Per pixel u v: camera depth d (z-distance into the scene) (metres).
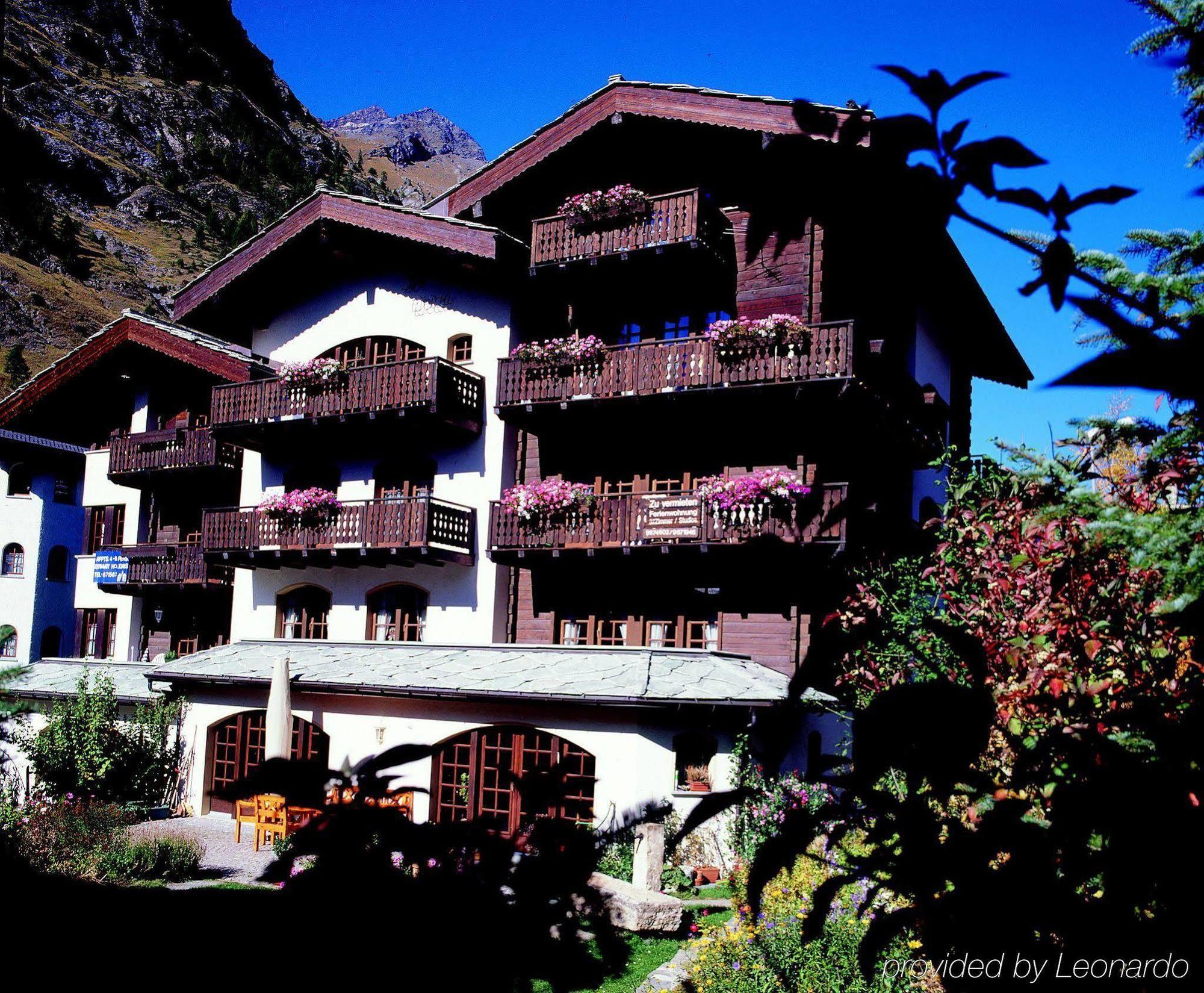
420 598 21.28
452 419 20.19
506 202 21.12
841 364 16.50
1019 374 25.59
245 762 18.61
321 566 22.06
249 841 16.20
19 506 30.70
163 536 27.36
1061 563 3.70
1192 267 1.91
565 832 1.88
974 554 5.61
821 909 1.72
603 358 18.58
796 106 1.55
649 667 15.62
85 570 28.72
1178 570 1.77
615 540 18.08
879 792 1.69
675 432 18.97
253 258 23.05
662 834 12.20
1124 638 3.39
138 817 17.44
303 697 17.67
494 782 15.98
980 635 4.99
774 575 17.39
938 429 20.48
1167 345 1.13
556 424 19.70
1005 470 5.27
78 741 17.95
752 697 14.31
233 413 22.55
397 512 19.92
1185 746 1.70
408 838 1.81
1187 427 1.80
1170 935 1.59
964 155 1.34
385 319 22.20
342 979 1.73
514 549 19.11
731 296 18.69
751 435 18.23
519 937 1.81
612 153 19.73
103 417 29.31
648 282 19.48
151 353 26.62
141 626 27.75
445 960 1.76
